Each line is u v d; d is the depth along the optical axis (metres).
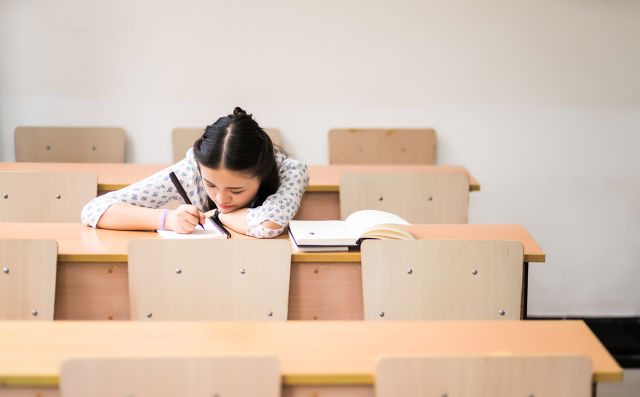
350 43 3.64
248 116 2.11
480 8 3.62
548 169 3.77
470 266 2.01
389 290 1.99
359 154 3.71
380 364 1.33
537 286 3.86
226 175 2.04
